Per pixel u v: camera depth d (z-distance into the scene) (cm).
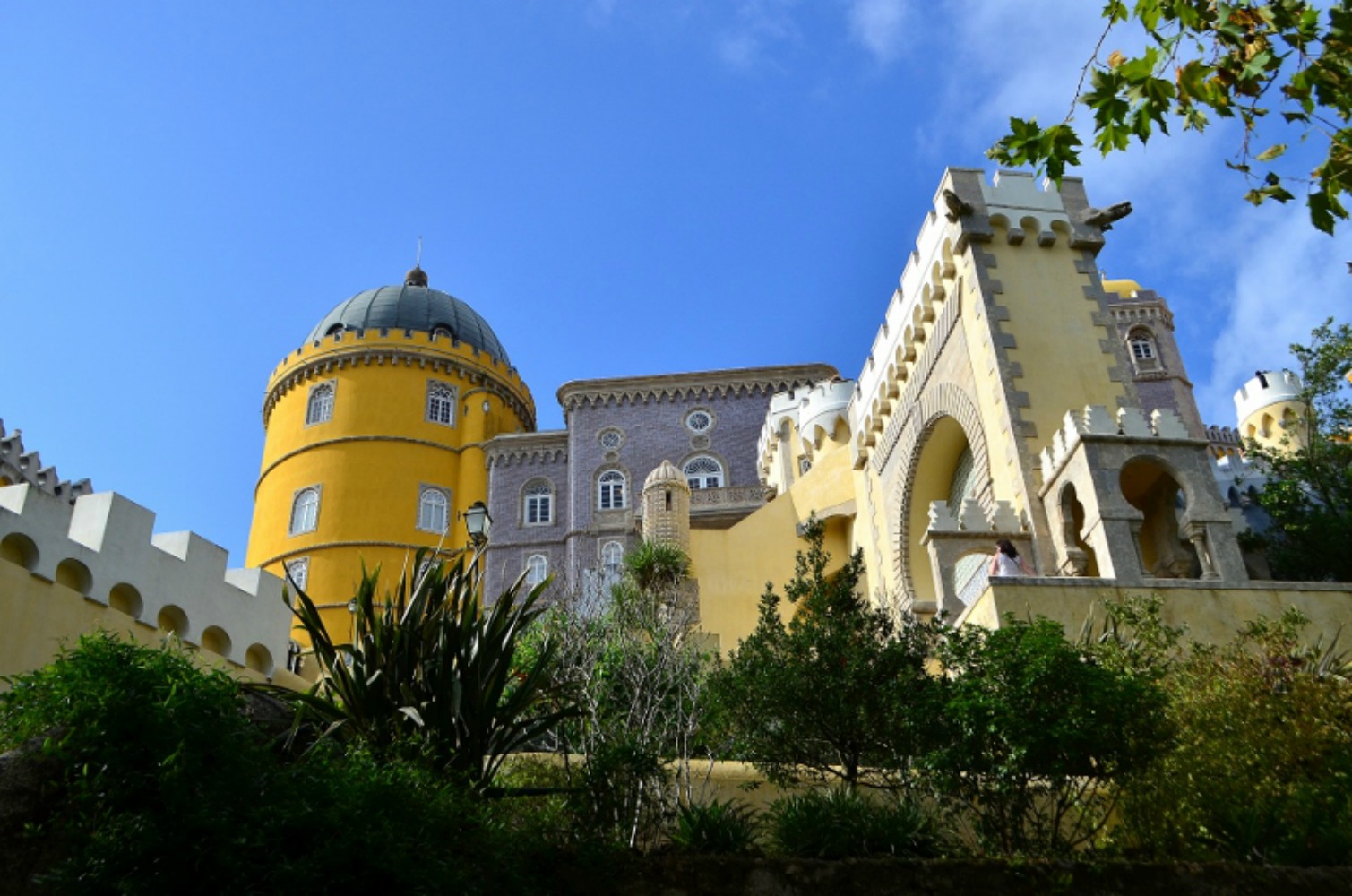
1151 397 5172
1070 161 1029
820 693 1237
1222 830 1016
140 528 1775
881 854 997
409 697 1085
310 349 5856
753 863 955
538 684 1205
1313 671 1234
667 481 3747
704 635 2338
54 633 1566
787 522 3766
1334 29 953
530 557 5006
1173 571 2016
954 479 2903
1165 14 980
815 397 4244
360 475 5419
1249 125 1015
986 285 2456
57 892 740
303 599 1156
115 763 789
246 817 791
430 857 821
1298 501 2430
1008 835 1062
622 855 960
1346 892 927
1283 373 4862
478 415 5672
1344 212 997
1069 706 1015
